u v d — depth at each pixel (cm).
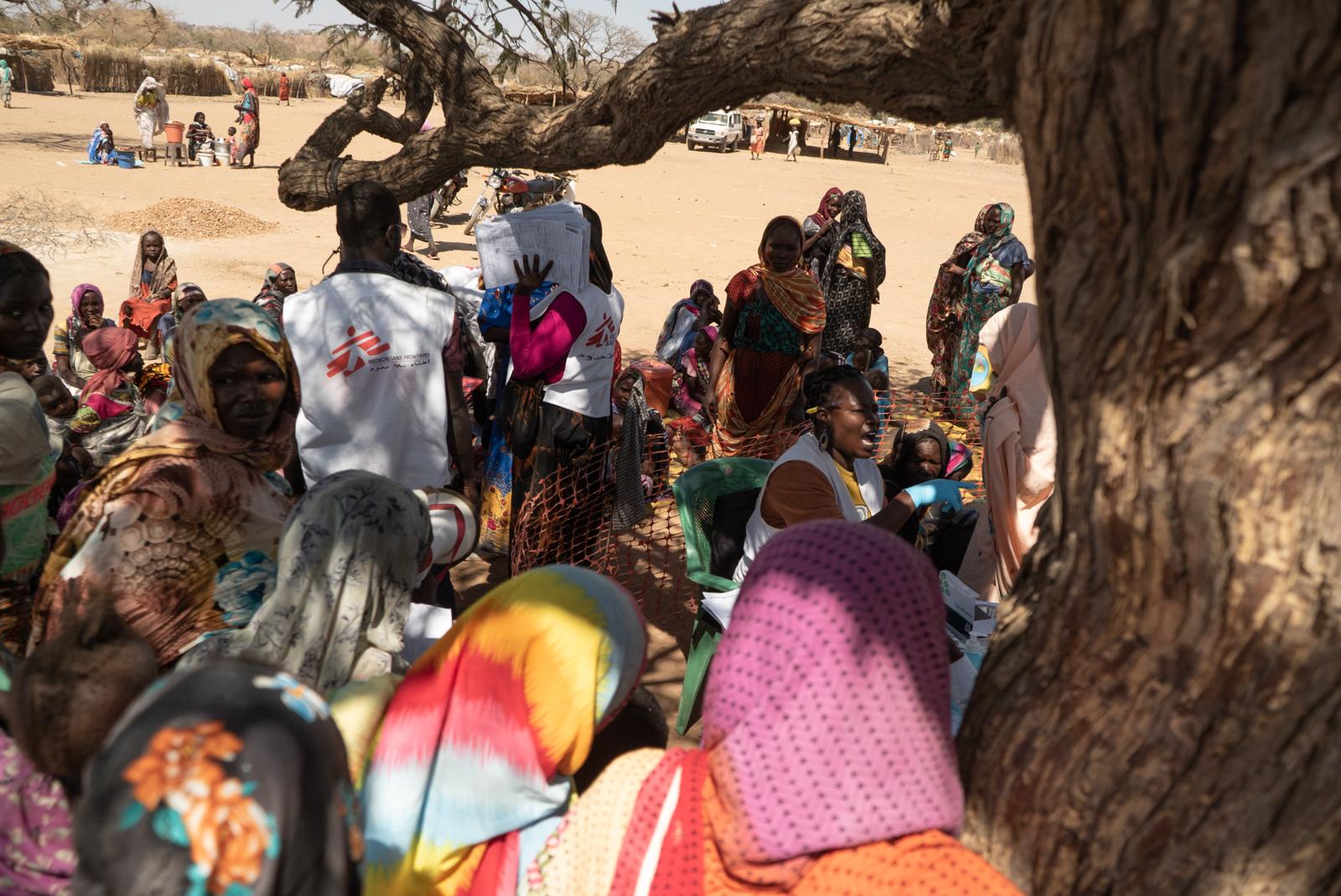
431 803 190
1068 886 153
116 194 1942
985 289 913
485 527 596
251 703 128
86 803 124
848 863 139
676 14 317
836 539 145
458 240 1894
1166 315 125
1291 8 109
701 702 433
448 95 418
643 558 619
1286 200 110
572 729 186
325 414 382
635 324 1278
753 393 648
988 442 409
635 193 2556
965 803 166
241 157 2536
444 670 194
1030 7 140
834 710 137
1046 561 161
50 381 555
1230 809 138
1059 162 138
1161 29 119
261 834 122
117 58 4519
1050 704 153
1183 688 137
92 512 251
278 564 222
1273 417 121
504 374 574
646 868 154
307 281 1398
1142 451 133
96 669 175
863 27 254
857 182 3238
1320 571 124
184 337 258
